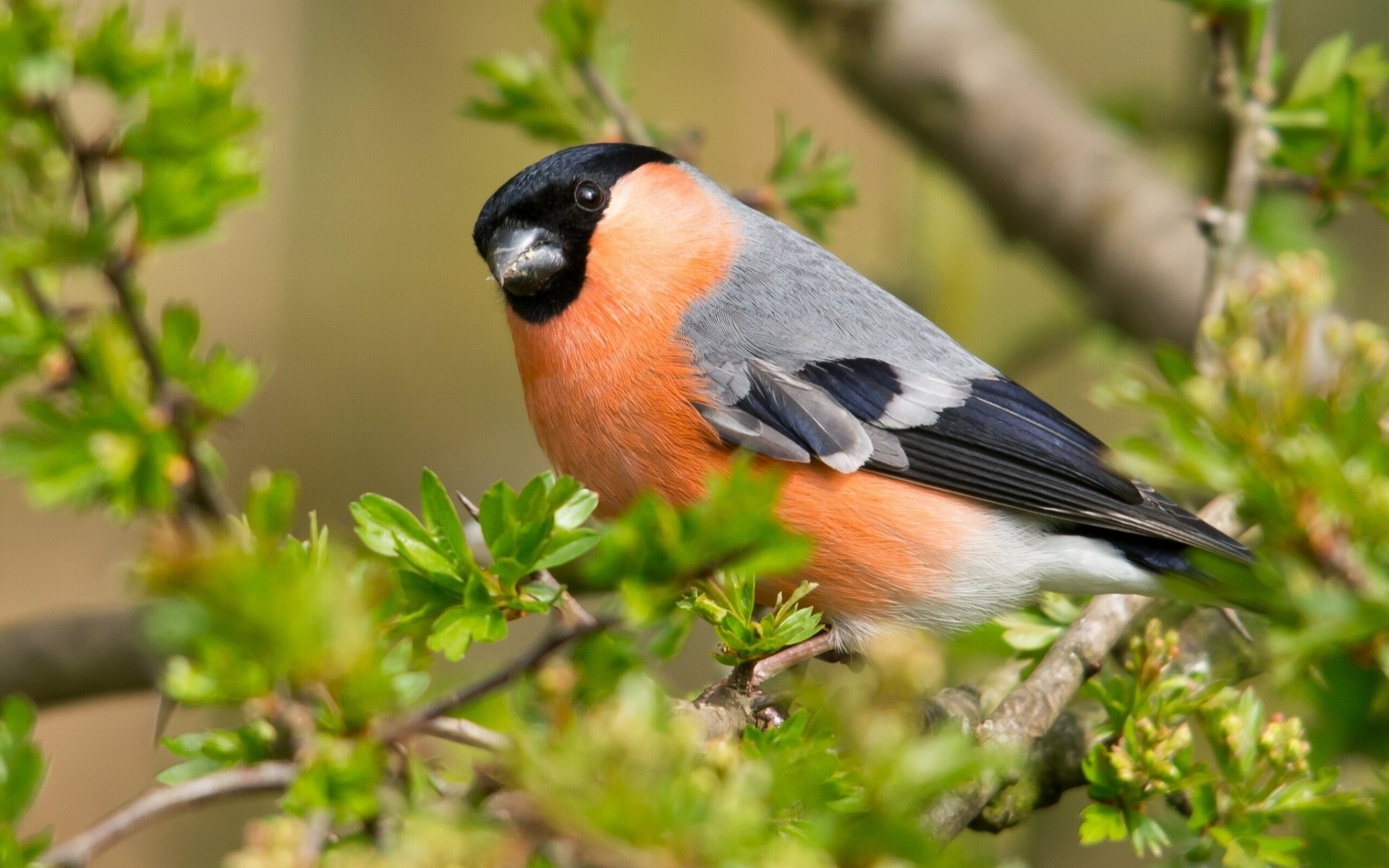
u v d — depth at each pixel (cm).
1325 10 1502
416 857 445
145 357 682
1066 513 867
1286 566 614
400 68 1862
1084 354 1343
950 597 870
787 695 659
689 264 913
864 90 1364
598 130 1070
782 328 905
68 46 664
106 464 671
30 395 700
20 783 511
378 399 1814
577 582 887
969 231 1391
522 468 1777
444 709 509
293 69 1833
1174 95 1431
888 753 484
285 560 495
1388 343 686
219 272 1798
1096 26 1783
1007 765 514
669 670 1347
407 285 1842
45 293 700
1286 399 651
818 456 857
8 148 658
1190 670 800
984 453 884
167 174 668
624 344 884
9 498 1639
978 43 1347
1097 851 1245
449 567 565
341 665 487
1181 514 863
